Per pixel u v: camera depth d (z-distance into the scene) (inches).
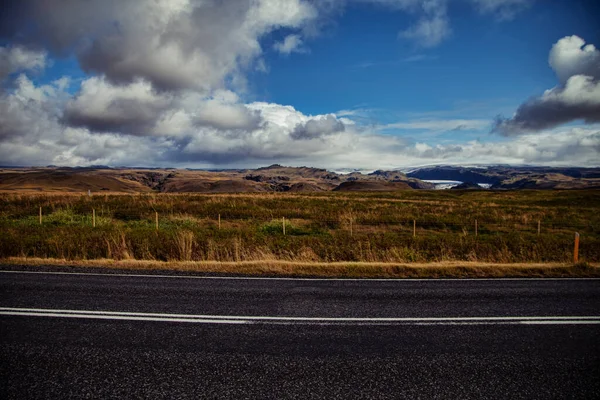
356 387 152.6
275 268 378.0
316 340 197.6
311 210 1229.7
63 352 179.0
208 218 1017.5
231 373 162.2
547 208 1537.9
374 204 1523.1
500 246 536.7
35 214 1002.1
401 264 390.0
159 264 391.5
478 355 181.6
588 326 220.4
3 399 141.1
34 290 284.8
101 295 274.5
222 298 272.2
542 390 151.9
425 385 154.6
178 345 189.0
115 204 1235.2
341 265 386.9
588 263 407.2
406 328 215.6
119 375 159.3
